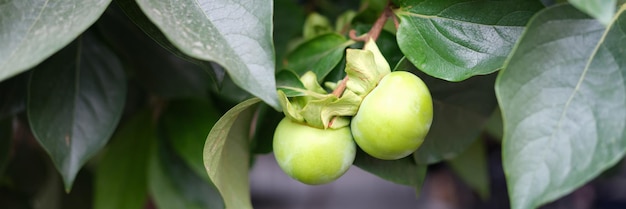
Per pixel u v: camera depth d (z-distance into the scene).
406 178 0.56
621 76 0.44
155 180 0.72
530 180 0.43
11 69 0.43
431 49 0.50
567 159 0.43
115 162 0.73
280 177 1.69
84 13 0.46
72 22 0.45
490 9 0.50
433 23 0.51
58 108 0.60
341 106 0.48
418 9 0.51
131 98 0.74
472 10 0.51
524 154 0.43
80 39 0.62
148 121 0.73
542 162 0.43
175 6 0.46
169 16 0.45
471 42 0.50
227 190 0.53
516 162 0.43
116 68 0.63
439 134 0.57
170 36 0.44
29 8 0.46
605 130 0.43
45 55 0.44
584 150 0.43
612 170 0.79
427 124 0.47
